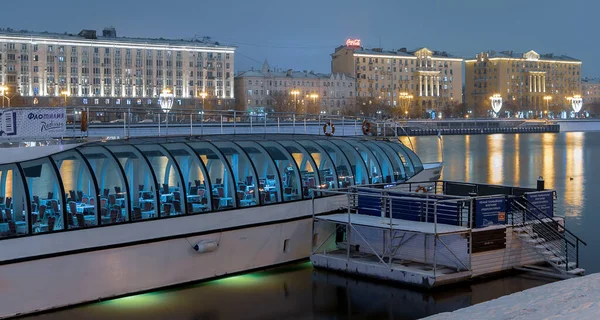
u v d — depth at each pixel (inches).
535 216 886.4
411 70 7568.9
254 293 796.0
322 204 947.3
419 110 7549.2
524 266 874.8
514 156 3503.9
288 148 984.3
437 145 4658.0
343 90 6993.1
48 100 4916.3
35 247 692.1
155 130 1333.7
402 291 802.8
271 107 6392.7
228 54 5723.4
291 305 757.9
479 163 3031.5
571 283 746.8
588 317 587.8
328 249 943.7
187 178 878.4
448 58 7854.3
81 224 731.4
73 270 719.1
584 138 5989.2
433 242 834.2
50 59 4928.6
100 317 703.7
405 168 1168.2
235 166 931.3
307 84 6742.1
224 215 841.5
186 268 811.4
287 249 910.4
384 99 7313.0
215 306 749.3
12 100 4731.8
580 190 1931.6
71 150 765.9
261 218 877.2
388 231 871.1
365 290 809.5
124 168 859.4
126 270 759.7
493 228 837.2
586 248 1061.1
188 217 808.3
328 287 820.0
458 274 802.8
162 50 5383.9
